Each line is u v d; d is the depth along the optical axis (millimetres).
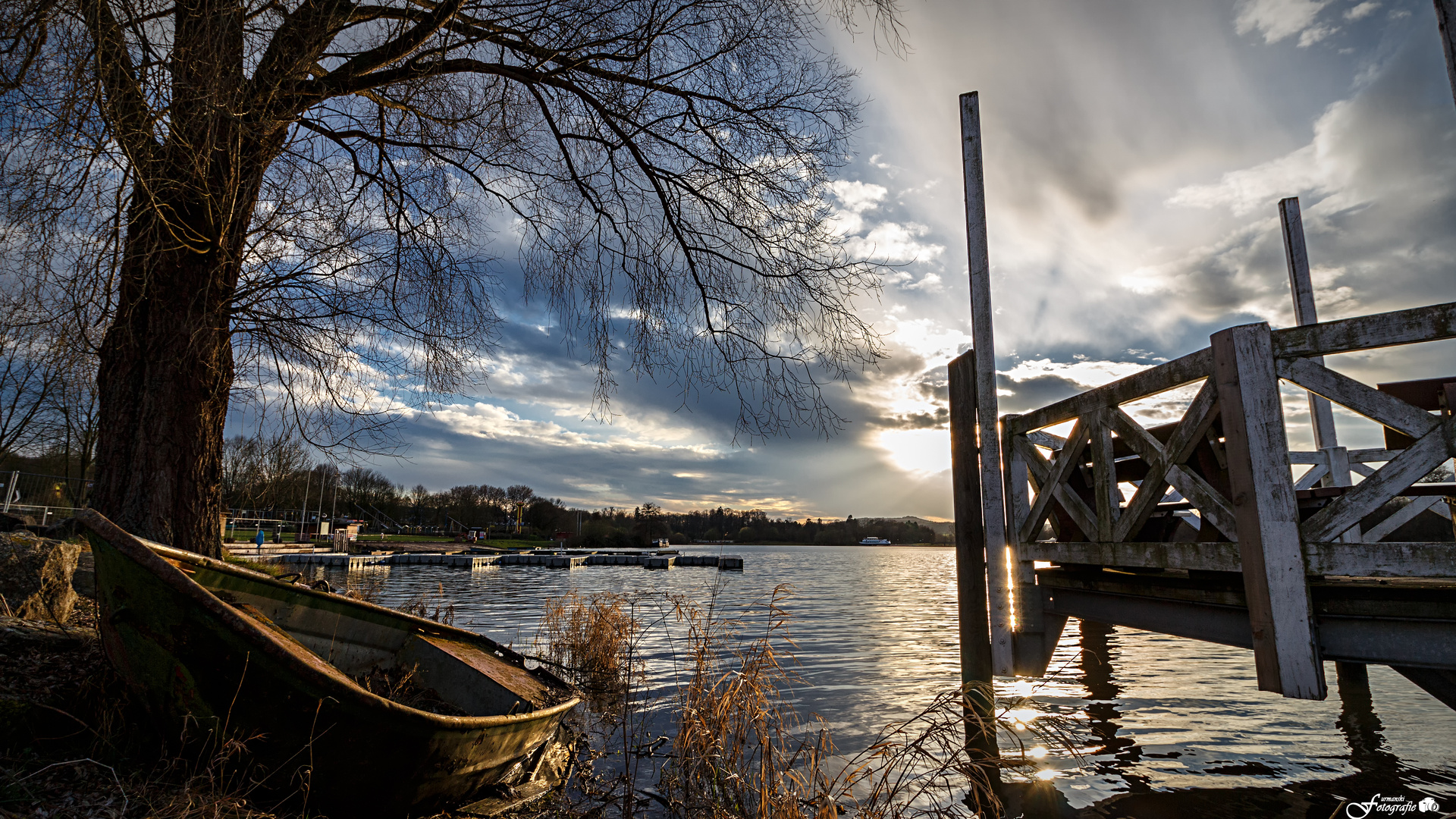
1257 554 3490
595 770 5520
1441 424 2990
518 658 6516
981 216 6176
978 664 5801
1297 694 3266
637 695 8078
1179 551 4039
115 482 5078
